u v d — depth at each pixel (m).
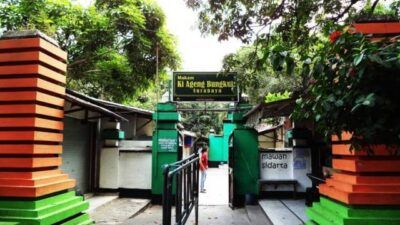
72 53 12.81
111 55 13.51
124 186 11.74
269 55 2.81
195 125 34.00
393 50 2.38
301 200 10.47
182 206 5.73
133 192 11.68
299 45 7.54
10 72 4.54
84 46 12.77
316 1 7.93
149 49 14.00
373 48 2.36
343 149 4.31
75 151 10.58
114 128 11.91
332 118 2.63
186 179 6.11
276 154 11.03
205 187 15.52
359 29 4.25
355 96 2.44
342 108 2.53
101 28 12.45
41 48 4.59
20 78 4.53
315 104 2.63
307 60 2.73
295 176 10.77
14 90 4.52
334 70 2.59
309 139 10.84
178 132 11.23
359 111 2.48
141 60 14.29
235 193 10.67
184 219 5.79
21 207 4.30
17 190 4.32
